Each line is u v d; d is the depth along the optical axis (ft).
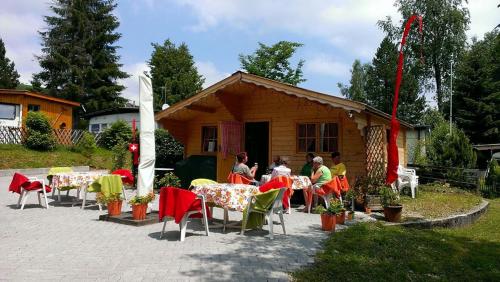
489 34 105.70
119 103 134.41
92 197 35.78
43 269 14.55
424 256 17.88
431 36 107.45
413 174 39.22
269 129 39.34
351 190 28.63
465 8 105.81
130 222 23.39
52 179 31.42
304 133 37.55
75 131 75.66
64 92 124.88
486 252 19.86
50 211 28.02
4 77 173.68
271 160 38.93
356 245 18.83
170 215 19.49
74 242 18.81
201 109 41.78
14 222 23.68
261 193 20.34
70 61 127.65
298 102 37.60
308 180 29.07
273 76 111.14
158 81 155.33
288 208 28.53
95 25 134.51
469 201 37.37
